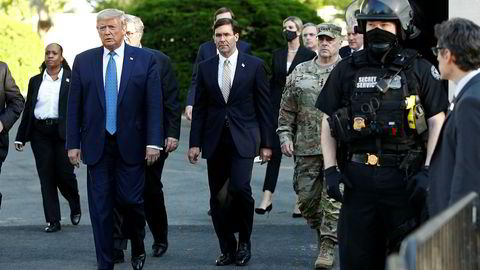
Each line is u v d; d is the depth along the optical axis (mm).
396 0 5332
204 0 20344
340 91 5469
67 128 7438
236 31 7965
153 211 8391
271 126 8039
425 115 5340
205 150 7965
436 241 3254
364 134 5273
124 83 7359
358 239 5383
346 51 10117
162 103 7586
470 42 4531
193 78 10773
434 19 8922
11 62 30438
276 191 12539
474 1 8094
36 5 37812
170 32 20281
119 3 30031
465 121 4430
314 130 7742
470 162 4402
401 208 5285
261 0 19844
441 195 4621
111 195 7422
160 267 8016
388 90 5273
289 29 10797
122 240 8211
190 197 12078
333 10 32719
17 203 11719
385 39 5301
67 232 9750
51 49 9750
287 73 10828
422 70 5316
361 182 5324
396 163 5285
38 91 9820
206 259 8367
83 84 7379
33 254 8617
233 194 7891
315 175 7824
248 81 7922
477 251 4082
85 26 28984
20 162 15852
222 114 7910
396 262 2699
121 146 7336
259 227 9984
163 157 8297
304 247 8891
